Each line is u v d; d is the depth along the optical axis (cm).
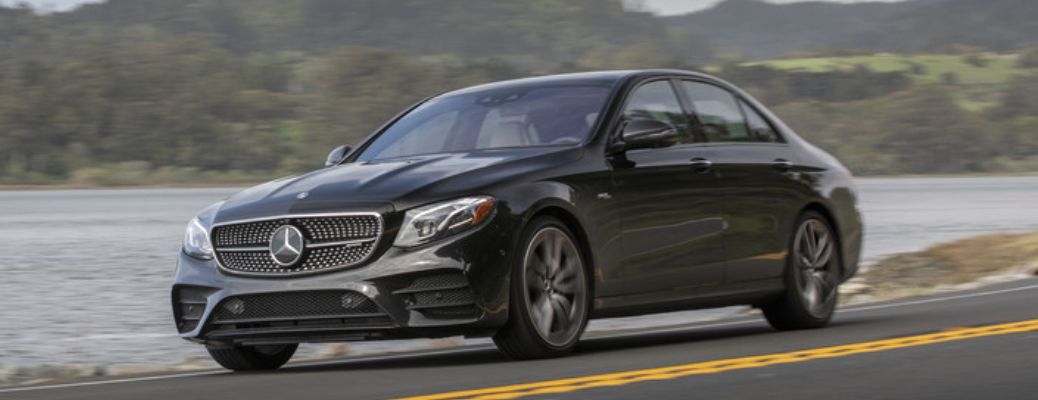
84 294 2872
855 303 1938
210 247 1080
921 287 2350
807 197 1352
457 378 912
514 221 1045
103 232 6769
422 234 1025
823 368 891
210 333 1076
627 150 1166
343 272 1023
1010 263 2772
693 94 1285
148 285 3112
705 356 1002
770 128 1359
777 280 1312
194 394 876
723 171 1251
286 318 1039
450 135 1210
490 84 1298
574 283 1095
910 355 956
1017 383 794
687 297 1209
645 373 885
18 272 3684
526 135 1174
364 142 1256
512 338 1048
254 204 1076
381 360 1190
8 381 1352
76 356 1744
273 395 848
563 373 916
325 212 1035
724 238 1242
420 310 1022
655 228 1169
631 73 1241
